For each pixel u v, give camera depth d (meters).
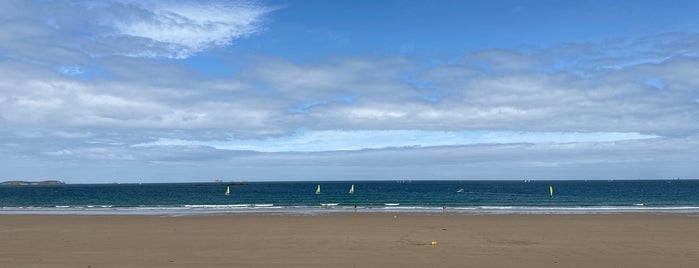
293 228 20.47
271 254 13.49
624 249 14.41
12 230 20.16
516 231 19.16
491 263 12.12
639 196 72.94
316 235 17.89
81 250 14.32
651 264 12.02
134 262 12.29
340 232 18.88
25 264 12.04
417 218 25.42
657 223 22.39
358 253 13.62
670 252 13.85
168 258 12.88
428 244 15.41
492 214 28.77
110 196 83.31
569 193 86.50
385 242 15.90
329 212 31.14
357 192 97.19
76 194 95.62
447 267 11.65
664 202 55.91
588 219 24.66
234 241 16.25
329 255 13.30
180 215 29.03
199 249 14.45
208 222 23.58
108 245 15.39
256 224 22.36
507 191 99.44
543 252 13.80
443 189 117.56
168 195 85.75
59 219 26.03
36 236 17.88
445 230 19.53
